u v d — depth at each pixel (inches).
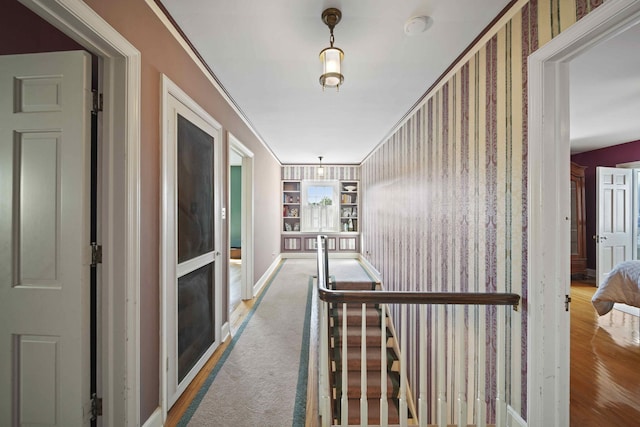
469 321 73.3
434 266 98.1
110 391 53.0
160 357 63.2
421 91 104.3
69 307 50.6
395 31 69.1
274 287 177.9
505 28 61.7
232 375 84.2
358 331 148.3
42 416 51.1
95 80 54.1
